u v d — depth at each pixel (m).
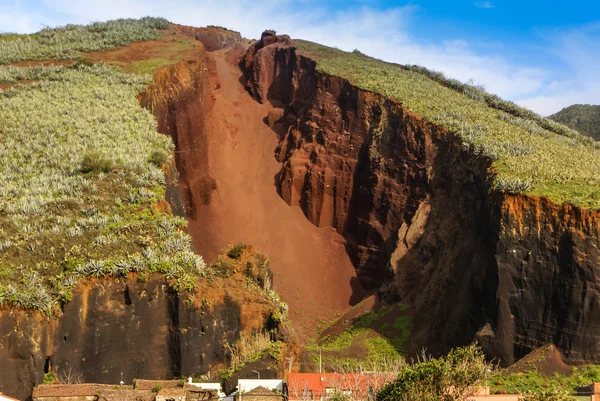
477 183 69.38
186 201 82.00
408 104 84.81
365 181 83.38
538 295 57.16
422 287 69.69
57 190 62.91
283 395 43.97
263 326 54.38
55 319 48.00
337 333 70.19
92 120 78.06
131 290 50.75
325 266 80.88
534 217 59.28
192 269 54.12
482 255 62.31
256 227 82.69
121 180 65.56
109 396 42.78
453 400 38.94
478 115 86.00
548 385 50.72
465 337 61.12
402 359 61.47
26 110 79.69
